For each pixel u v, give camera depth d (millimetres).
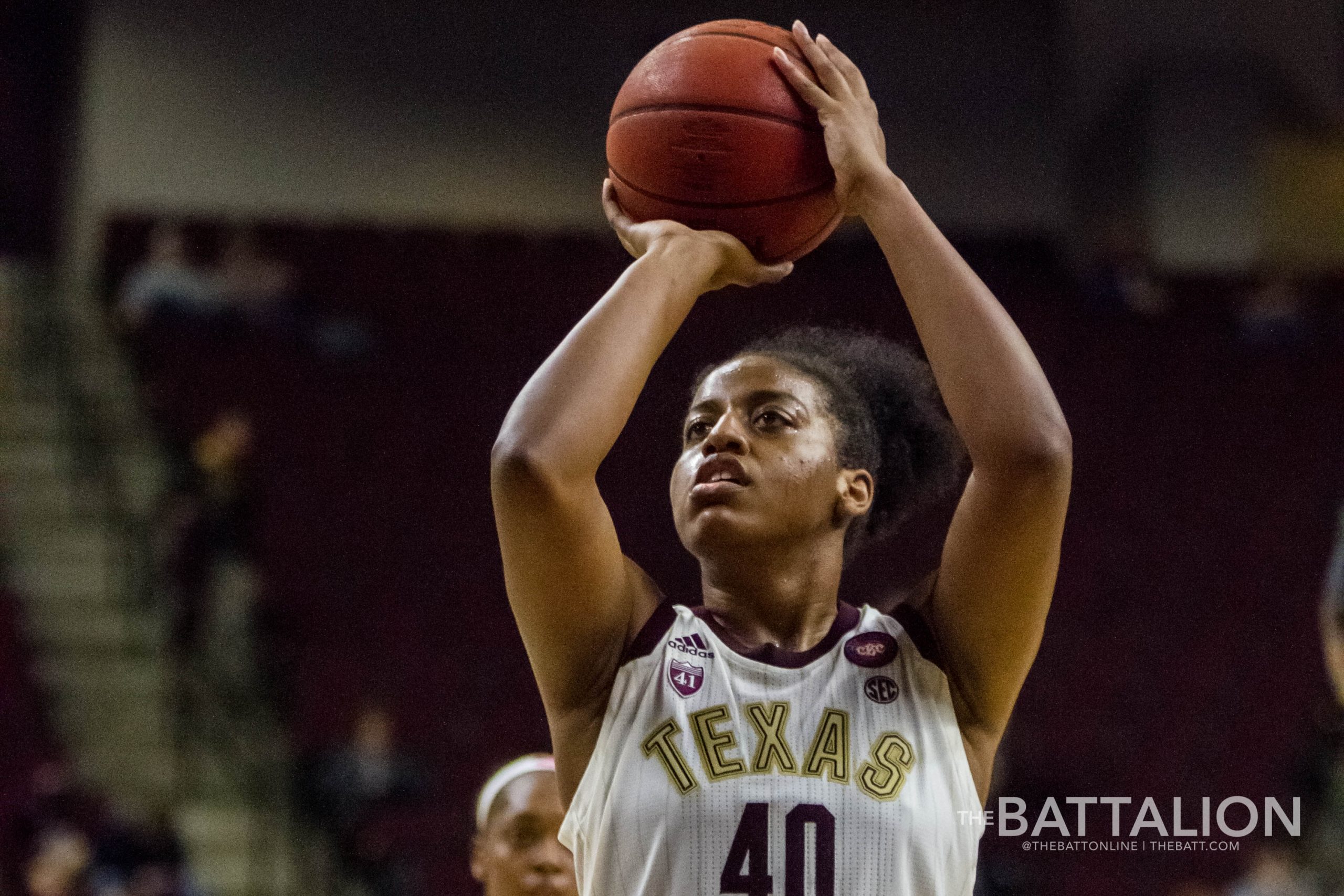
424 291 13828
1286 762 10359
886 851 1894
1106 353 13781
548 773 3104
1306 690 11016
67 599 9984
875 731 1974
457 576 11273
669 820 1896
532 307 13836
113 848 7723
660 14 15852
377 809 9203
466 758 10086
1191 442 12922
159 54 15125
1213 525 12188
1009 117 16141
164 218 14289
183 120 15086
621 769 1946
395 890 8953
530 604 1970
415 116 15406
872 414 2443
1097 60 16172
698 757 1933
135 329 12500
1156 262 15898
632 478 10227
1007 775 9422
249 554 10602
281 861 8859
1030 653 2053
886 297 13453
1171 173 16016
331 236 14242
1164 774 10227
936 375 2076
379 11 15477
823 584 2160
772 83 2240
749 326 12875
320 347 12758
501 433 1916
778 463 2113
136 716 9312
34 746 8609
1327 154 16531
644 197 2264
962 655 2055
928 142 16062
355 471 11867
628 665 2023
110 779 8945
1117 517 12227
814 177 2242
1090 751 10320
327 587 11000
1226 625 11438
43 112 15070
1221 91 16141
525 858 3021
